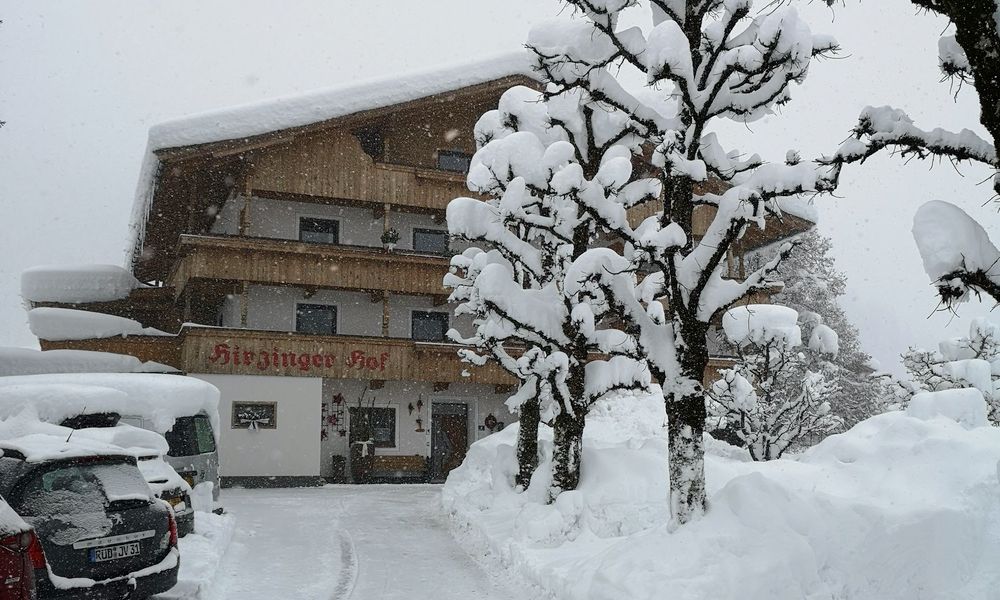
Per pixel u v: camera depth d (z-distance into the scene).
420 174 25.69
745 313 16.42
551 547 9.27
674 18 8.62
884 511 6.81
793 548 6.48
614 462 10.77
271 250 23.31
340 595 7.96
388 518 13.80
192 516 9.78
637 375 10.80
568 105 11.25
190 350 21.42
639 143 11.44
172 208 26.89
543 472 11.47
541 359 11.26
